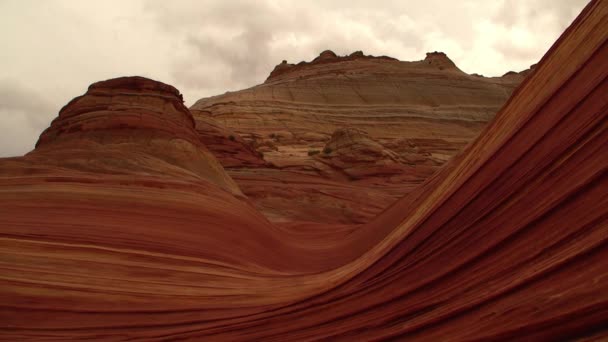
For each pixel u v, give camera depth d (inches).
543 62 220.1
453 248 194.5
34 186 394.6
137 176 512.1
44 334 205.3
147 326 221.1
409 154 2313.0
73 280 256.8
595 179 132.0
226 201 568.7
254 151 1825.8
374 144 2036.2
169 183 517.3
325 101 4466.0
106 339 205.0
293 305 239.9
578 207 133.3
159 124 806.5
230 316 233.6
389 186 1718.8
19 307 221.6
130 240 335.9
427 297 177.3
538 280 127.8
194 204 480.4
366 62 6003.9
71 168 491.5
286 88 4798.2
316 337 189.0
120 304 241.9
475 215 196.4
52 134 795.4
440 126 4013.3
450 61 5999.0
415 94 4712.1
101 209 384.2
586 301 107.1
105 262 287.9
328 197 1307.8
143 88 872.9
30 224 315.3
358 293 227.0
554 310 114.1
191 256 341.7
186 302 254.1
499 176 196.7
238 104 4124.0
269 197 1227.9
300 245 673.0
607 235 113.2
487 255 166.6
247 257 404.5
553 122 174.6
